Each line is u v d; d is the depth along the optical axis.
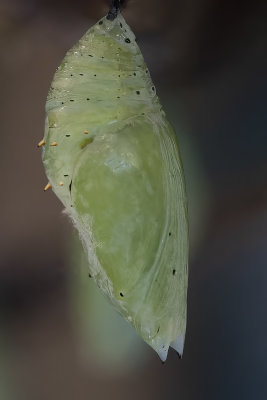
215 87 0.12
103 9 0.11
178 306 0.10
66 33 0.12
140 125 0.10
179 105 0.12
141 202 0.10
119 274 0.10
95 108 0.10
